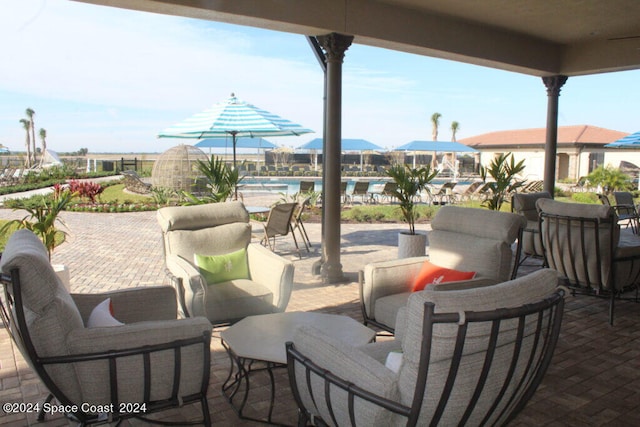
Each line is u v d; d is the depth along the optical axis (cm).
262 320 269
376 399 146
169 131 791
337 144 509
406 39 541
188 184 1341
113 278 521
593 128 2545
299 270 567
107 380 183
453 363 137
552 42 710
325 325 261
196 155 1411
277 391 273
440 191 1327
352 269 577
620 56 667
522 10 548
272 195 1500
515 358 151
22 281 167
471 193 1397
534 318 156
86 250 671
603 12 556
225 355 323
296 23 458
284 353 222
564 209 404
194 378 196
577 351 334
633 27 620
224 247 373
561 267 418
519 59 672
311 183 1228
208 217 375
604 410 254
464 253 316
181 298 304
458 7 536
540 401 263
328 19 477
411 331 140
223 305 316
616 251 384
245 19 442
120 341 182
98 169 2434
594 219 380
